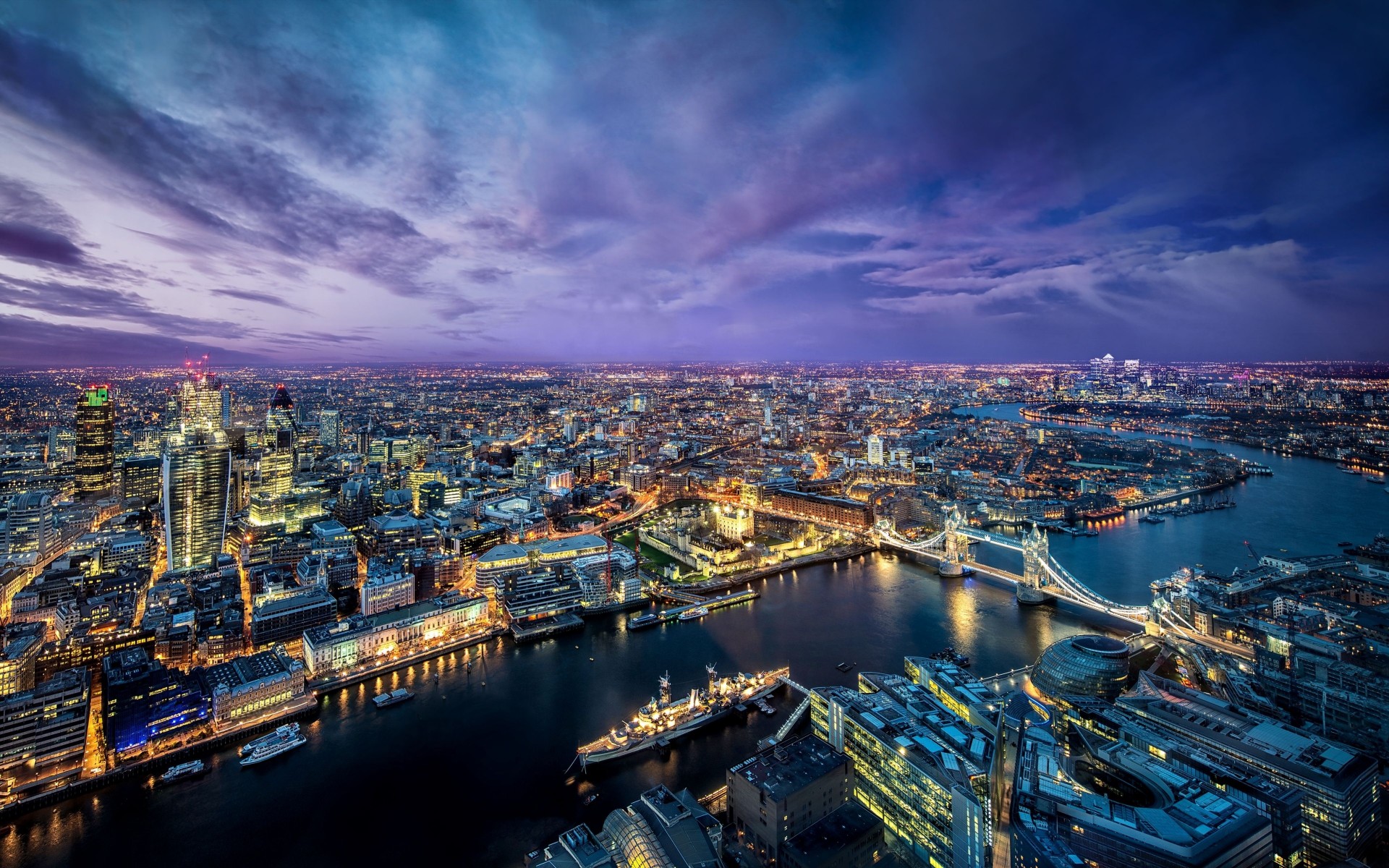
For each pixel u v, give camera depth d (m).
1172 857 190.25
